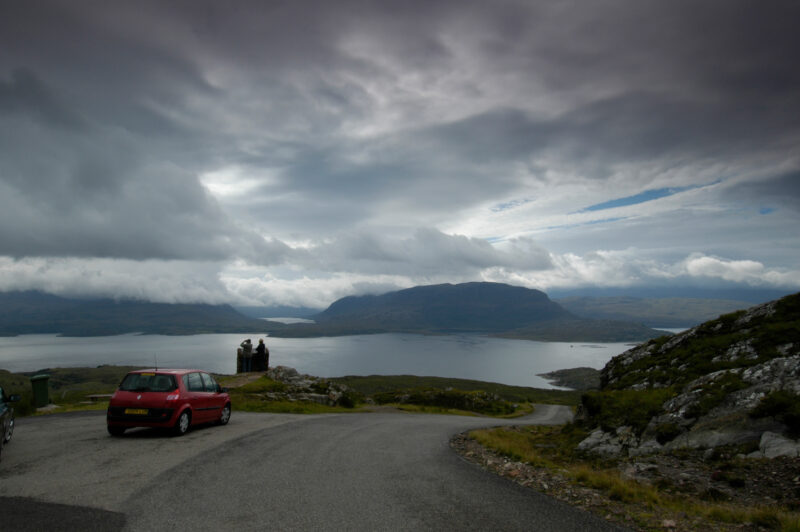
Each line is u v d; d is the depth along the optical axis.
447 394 63.69
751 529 6.98
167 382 14.49
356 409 34.03
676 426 13.55
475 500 8.23
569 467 13.09
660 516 7.63
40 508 7.02
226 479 9.13
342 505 7.64
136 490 8.17
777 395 11.82
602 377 27.12
